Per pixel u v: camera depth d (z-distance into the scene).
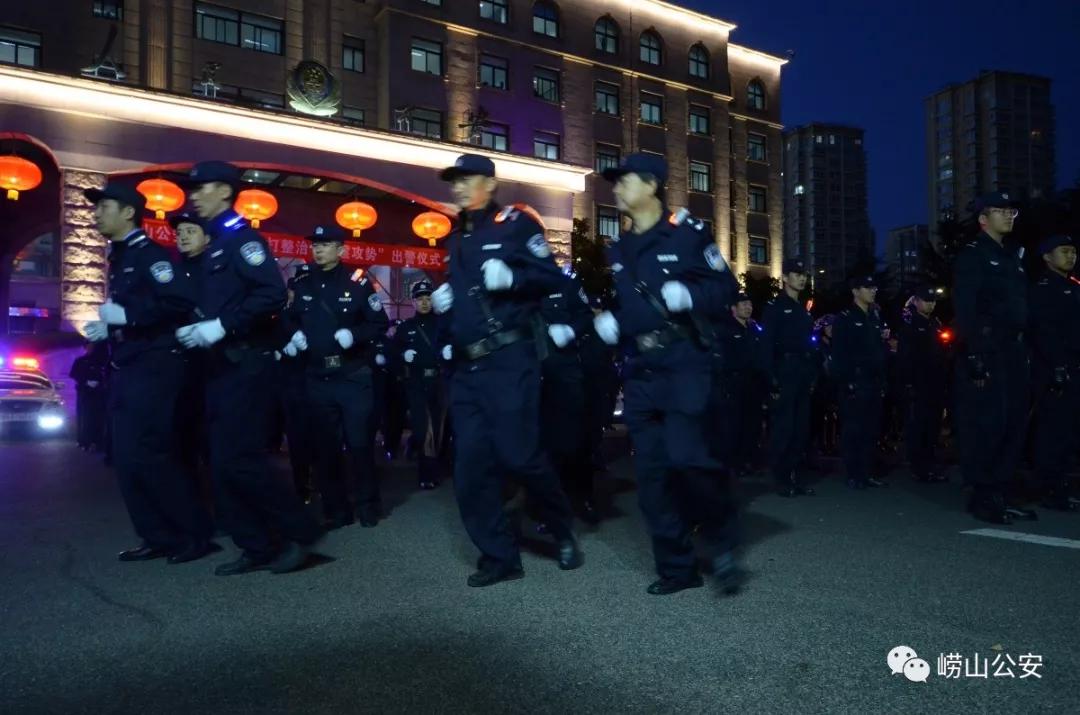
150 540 4.98
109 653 3.32
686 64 40.50
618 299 4.22
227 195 4.77
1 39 23.22
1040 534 5.54
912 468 8.82
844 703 2.76
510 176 25.47
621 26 38.09
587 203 36.47
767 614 3.71
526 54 34.66
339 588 4.27
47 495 7.75
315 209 24.80
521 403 4.32
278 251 21.34
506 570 4.38
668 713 2.70
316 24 28.78
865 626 3.53
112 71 20.98
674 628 3.53
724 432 4.05
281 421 8.30
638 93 38.62
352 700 2.83
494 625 3.61
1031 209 21.11
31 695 2.90
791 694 2.83
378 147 22.95
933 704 2.75
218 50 26.50
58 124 19.05
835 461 11.17
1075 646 3.28
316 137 22.08
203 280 4.65
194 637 3.50
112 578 4.52
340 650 3.33
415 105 30.89
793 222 120.81
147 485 4.84
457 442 4.42
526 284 4.36
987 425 5.98
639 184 4.18
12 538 5.66
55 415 15.24
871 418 8.15
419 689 2.92
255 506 4.56
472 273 4.41
